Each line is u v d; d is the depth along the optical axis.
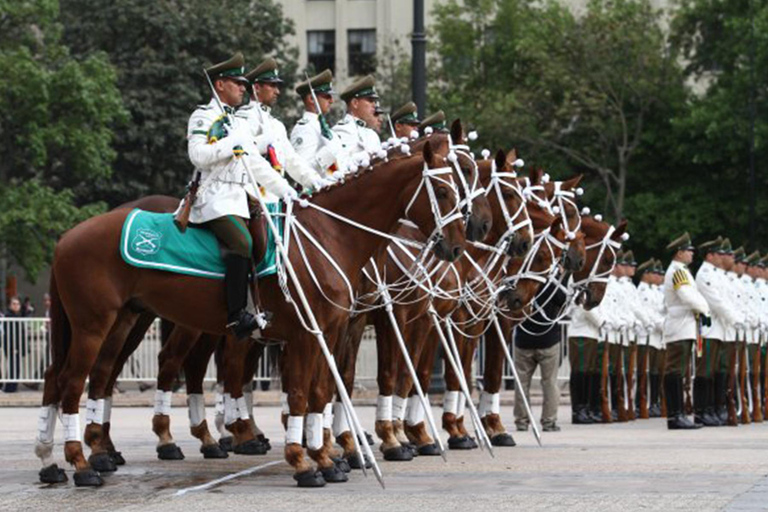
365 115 17.70
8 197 43.78
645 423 24.61
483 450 18.47
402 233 16.88
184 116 49.03
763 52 49.22
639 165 52.25
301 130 16.75
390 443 17.12
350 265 14.84
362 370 31.42
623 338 24.94
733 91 49.53
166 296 14.51
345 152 16.77
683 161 51.28
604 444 19.50
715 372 23.95
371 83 17.73
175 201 15.73
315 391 14.87
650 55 51.44
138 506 12.88
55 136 44.28
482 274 18.23
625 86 51.47
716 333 23.78
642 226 51.25
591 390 24.39
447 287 17.66
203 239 14.51
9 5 44.31
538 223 19.34
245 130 14.65
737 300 24.67
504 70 54.38
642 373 25.84
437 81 55.16
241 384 17.73
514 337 22.36
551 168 52.12
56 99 44.41
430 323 17.39
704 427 23.50
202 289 14.45
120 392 31.94
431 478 15.09
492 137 51.22
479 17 55.22
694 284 22.91
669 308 22.97
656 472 15.41
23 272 55.00
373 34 60.19
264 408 28.45
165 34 49.12
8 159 45.75
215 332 14.81
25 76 43.28
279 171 14.88
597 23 51.81
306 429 15.01
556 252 19.41
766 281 27.27
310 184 15.09
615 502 12.86
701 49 52.03
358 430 14.48
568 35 51.88
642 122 51.84
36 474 15.48
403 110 19.17
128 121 46.41
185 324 14.75
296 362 14.55
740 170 50.50
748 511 12.18
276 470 15.87
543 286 21.53
